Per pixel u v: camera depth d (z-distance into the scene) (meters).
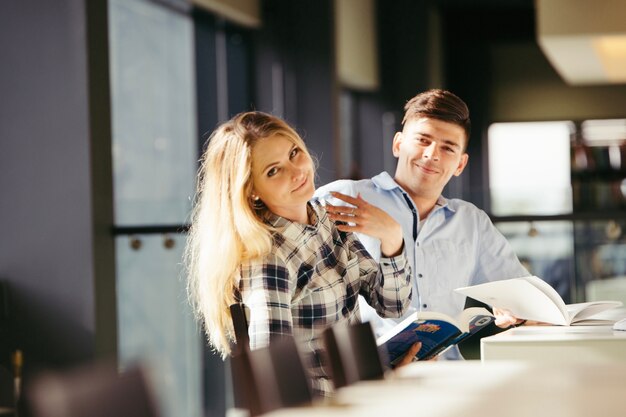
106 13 5.22
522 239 5.04
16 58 5.10
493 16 13.07
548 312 3.10
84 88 5.04
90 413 1.41
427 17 11.17
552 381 2.20
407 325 2.65
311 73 8.14
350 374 2.18
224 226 2.50
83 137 5.05
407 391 2.06
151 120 6.46
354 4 9.99
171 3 6.83
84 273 5.04
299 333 2.58
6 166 5.10
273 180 2.52
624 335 2.84
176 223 5.49
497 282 3.03
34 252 5.08
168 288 5.40
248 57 8.02
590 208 5.01
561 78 13.05
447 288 3.41
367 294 2.83
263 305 2.42
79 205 5.05
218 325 2.53
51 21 5.07
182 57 6.99
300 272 2.55
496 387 2.12
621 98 12.92
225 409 5.65
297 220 2.59
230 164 2.51
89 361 5.02
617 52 9.17
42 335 5.07
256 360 1.85
